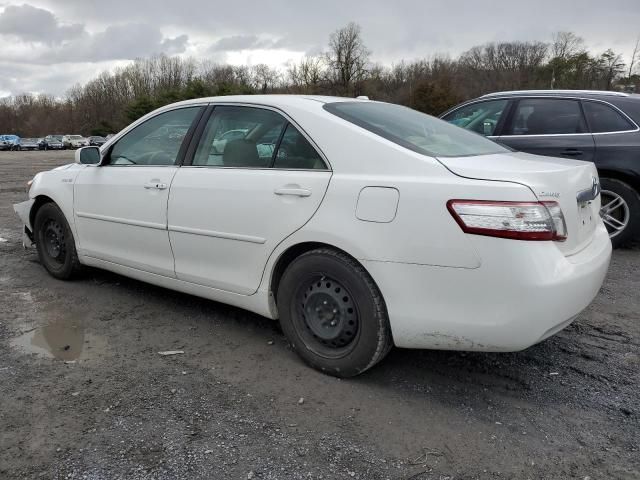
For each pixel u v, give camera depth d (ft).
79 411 8.75
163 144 12.66
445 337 8.63
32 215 16.14
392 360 10.73
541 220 8.02
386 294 8.91
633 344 11.44
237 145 11.19
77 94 318.04
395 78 220.43
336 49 200.13
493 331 8.21
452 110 22.03
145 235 12.59
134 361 10.60
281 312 10.45
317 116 10.14
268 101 11.03
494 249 8.00
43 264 15.94
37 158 118.83
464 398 9.32
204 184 11.27
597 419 8.70
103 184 13.50
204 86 197.26
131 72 306.35
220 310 13.37
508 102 20.39
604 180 18.69
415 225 8.54
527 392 9.54
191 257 11.76
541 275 7.95
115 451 7.74
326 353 9.98
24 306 13.53
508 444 8.04
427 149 9.47
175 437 8.09
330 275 9.60
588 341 11.59
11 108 326.24
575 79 179.01
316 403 9.11
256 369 10.31
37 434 8.11
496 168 8.67
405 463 7.59
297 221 9.77
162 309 13.41
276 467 7.46
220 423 8.48
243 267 10.85
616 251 19.20
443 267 8.38
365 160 9.32
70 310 13.30
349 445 7.97
